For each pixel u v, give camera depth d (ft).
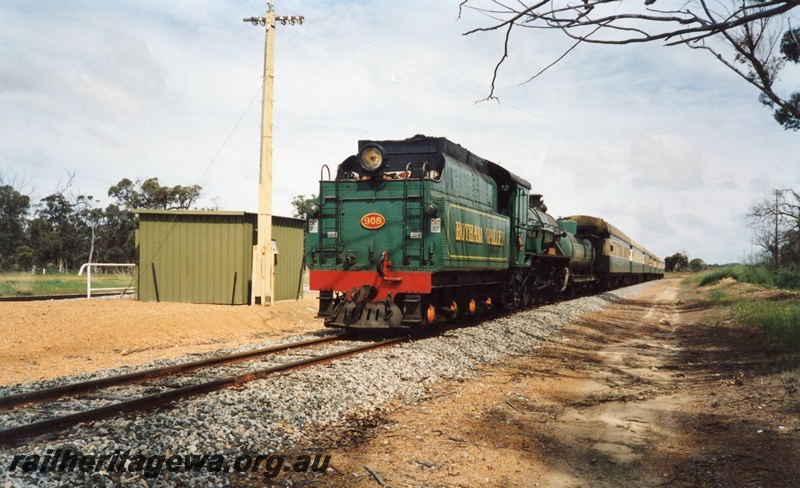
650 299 102.47
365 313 35.91
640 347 42.34
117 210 169.07
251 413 19.03
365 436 18.78
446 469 16.25
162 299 54.54
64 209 178.09
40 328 36.32
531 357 36.09
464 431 19.77
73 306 44.96
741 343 39.63
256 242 55.21
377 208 38.04
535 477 16.24
